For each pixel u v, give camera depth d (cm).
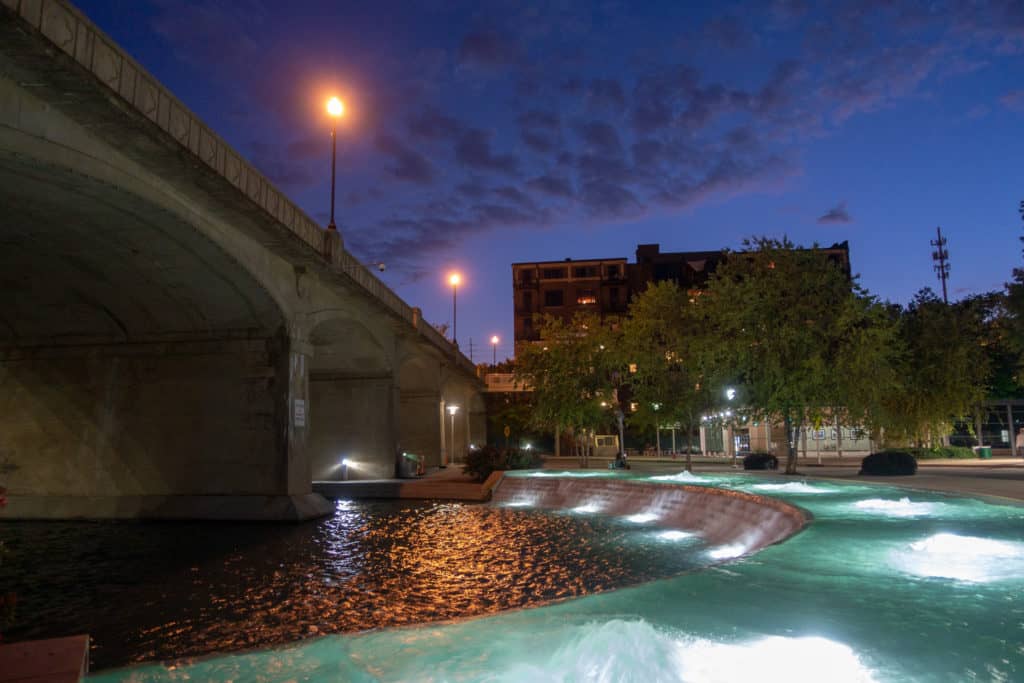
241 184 1994
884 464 2841
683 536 1977
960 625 702
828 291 2938
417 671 630
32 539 2264
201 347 2805
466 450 6744
